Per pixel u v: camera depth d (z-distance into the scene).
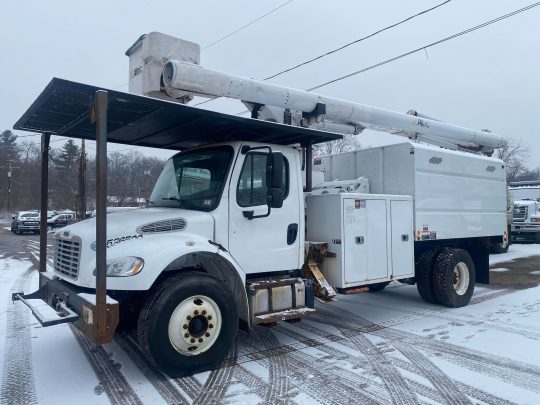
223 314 4.67
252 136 5.82
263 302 5.11
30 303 5.09
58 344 5.73
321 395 4.11
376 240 6.41
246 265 5.13
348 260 5.98
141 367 4.87
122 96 4.16
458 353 5.32
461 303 7.82
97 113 4.01
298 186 5.70
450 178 7.71
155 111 4.63
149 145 6.68
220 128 5.38
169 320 4.32
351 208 6.07
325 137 5.86
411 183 7.06
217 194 5.02
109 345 5.66
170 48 5.54
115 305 4.03
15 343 5.78
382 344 5.71
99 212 3.98
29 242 25.27
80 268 4.45
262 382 4.42
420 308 7.82
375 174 7.59
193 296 4.48
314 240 6.27
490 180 8.68
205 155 5.46
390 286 10.23
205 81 5.46
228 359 5.12
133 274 4.19
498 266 13.30
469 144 9.76
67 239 4.91
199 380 4.47
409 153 7.09
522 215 20.23
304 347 5.59
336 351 5.43
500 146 10.39
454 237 7.79
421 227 7.13
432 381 4.45
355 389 4.25
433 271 7.74
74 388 4.32
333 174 8.32
